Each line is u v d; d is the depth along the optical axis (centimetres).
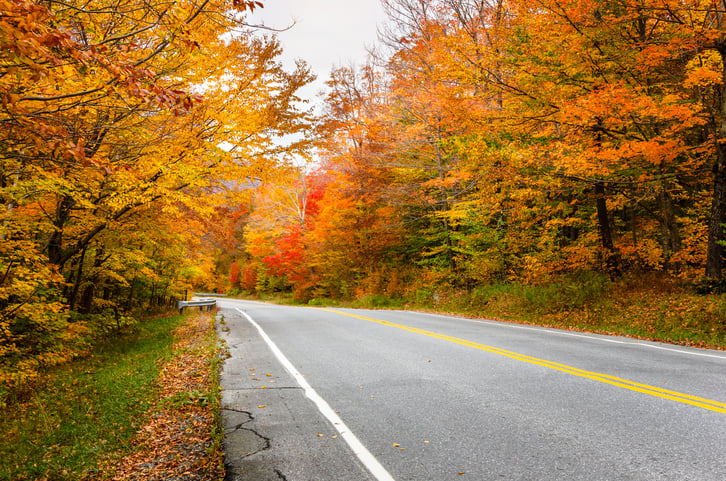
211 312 2197
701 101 1241
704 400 495
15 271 795
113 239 1209
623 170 1337
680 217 1825
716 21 1096
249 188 1042
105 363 1036
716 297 1088
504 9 1348
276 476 345
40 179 680
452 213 1850
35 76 320
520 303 1577
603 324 1216
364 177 2414
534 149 1380
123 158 681
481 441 397
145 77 383
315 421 468
